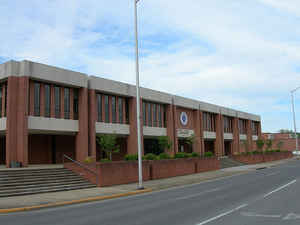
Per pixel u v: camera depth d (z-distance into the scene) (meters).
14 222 10.45
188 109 47.34
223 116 57.00
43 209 13.52
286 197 14.27
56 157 32.06
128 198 16.53
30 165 27.97
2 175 19.28
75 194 17.81
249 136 64.75
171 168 29.61
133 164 24.84
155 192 19.19
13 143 24.23
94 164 22.05
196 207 12.27
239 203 12.95
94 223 9.76
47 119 27.09
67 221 10.29
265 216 10.14
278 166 43.41
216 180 26.09
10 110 24.31
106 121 33.09
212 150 56.22
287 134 88.44
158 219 10.05
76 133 29.80
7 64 25.00
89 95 30.72
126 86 34.84
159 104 41.47
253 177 26.59
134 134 35.22
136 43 21.73
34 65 25.75
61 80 27.84
